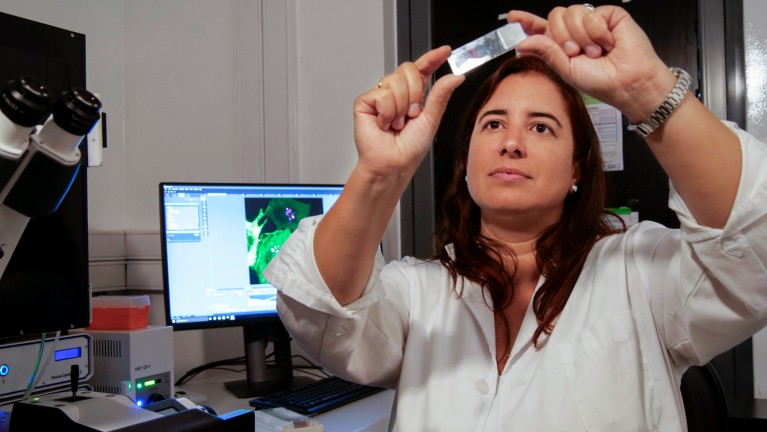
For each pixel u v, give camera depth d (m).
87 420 0.79
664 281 0.93
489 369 1.00
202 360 1.90
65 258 1.14
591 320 0.99
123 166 2.12
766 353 1.57
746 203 0.72
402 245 2.00
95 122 0.64
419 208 1.98
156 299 1.97
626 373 0.93
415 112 0.79
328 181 1.96
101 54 2.04
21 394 1.08
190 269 1.47
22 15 1.80
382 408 1.32
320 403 1.30
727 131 0.75
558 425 0.92
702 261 0.78
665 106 0.73
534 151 1.00
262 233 1.57
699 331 0.86
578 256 1.05
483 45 0.87
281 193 1.61
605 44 0.76
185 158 2.06
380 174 0.77
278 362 1.54
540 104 1.02
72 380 0.91
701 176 0.74
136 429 0.76
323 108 1.97
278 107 1.96
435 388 0.99
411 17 2.00
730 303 0.80
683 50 1.71
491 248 1.09
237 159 1.99
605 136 1.79
